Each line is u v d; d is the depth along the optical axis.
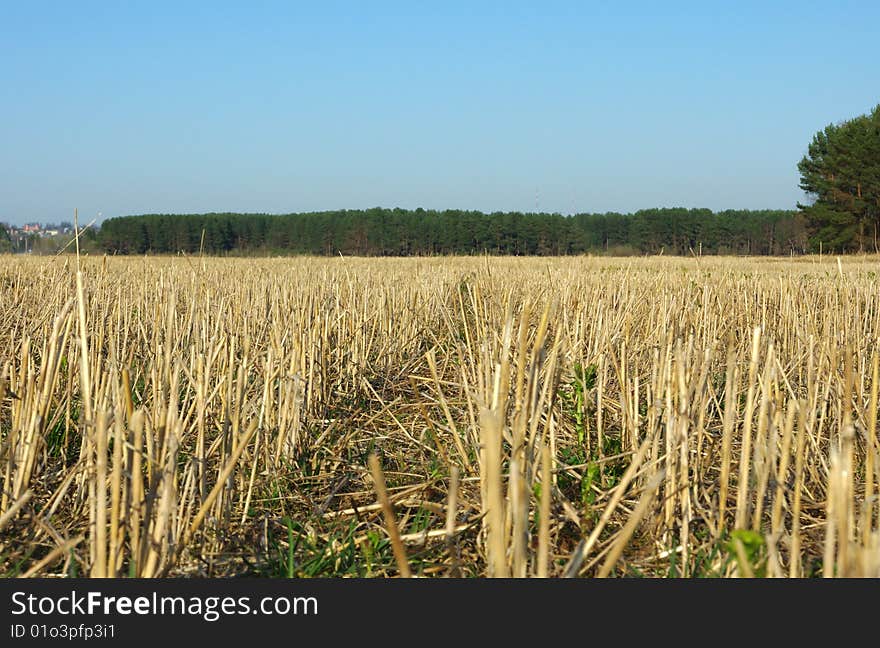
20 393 3.91
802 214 49.69
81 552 3.35
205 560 3.38
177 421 3.06
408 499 4.04
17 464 3.59
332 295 7.84
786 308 7.22
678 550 3.28
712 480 4.04
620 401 4.89
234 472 3.96
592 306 7.05
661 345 3.87
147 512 2.84
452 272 12.46
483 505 3.13
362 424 5.61
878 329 6.17
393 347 7.67
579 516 3.61
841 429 4.08
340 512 3.93
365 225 65.25
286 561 3.47
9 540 3.39
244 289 7.71
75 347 4.81
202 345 4.94
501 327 6.10
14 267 11.94
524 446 3.01
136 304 7.61
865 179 44.62
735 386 3.29
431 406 5.89
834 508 2.22
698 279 9.11
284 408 4.52
